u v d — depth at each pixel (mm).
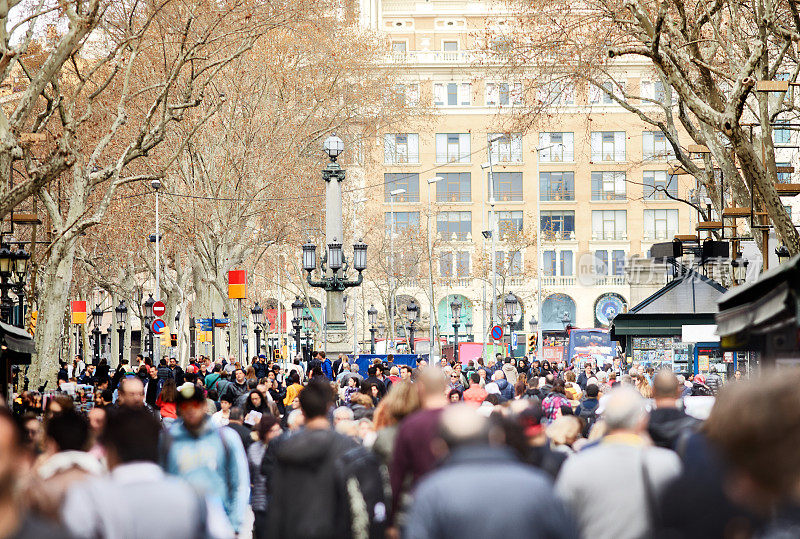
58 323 62969
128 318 146625
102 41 101000
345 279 86812
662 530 12125
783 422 9242
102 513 13180
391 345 150250
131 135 101688
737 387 9805
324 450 19859
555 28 95188
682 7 53094
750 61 47000
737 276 67812
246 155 111562
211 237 110938
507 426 19656
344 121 139250
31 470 18438
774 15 51812
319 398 20484
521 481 12570
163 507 13836
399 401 23938
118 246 141125
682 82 48969
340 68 133125
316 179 137625
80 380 94875
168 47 97750
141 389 26859
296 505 19719
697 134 75062
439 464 15586
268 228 131125
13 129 47250
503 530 12234
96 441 22453
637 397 16609
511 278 198875
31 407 38281
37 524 9922
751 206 58281
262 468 25156
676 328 72250
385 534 20281
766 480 9336
